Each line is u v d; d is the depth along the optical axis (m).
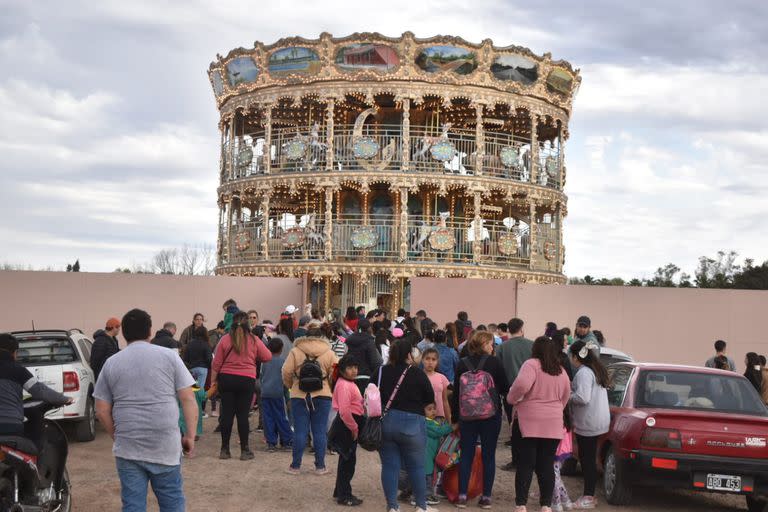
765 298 33.78
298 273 43.25
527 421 11.91
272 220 50.28
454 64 43.66
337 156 44.31
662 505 13.66
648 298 34.03
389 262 42.44
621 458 12.82
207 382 19.28
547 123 50.41
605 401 12.99
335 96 44.03
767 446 12.22
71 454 16.83
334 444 12.80
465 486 12.88
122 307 35.66
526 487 12.00
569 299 34.09
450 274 42.47
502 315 34.09
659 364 14.36
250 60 45.34
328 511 12.39
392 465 11.70
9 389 9.86
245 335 16.39
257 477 14.70
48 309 35.25
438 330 18.11
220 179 49.31
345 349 20.25
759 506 13.24
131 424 8.20
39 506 9.77
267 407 17.61
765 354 33.62
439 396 13.71
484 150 46.38
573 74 47.19
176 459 8.38
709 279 89.50
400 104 45.06
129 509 8.14
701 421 12.43
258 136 53.03
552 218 50.91
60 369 17.67
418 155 44.41
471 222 48.47
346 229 43.78
